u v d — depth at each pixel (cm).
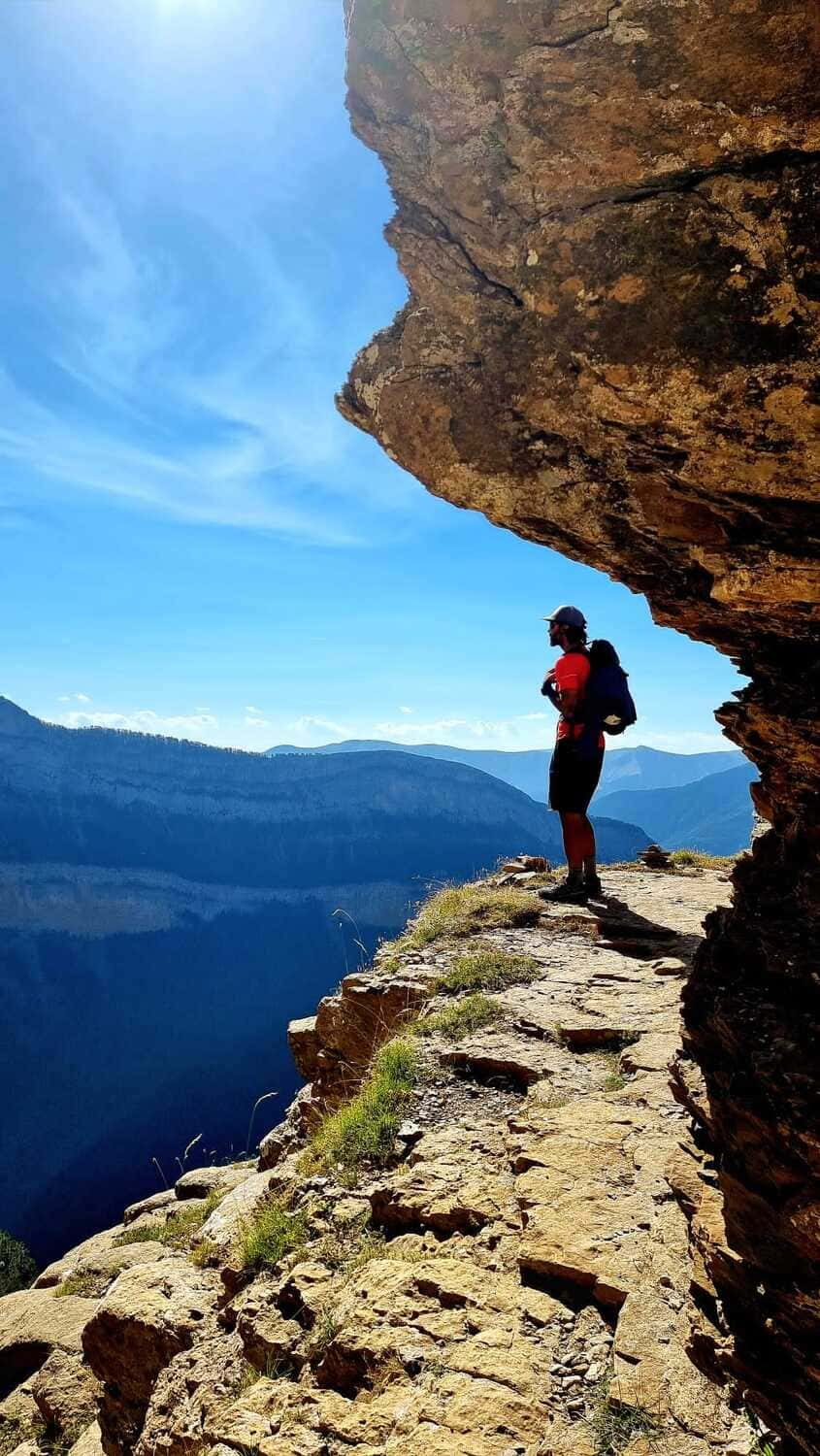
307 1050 1023
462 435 325
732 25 206
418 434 338
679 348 253
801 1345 269
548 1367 370
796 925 323
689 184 238
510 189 264
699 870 1294
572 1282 415
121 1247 1122
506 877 1234
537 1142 530
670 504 302
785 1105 273
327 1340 432
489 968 826
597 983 776
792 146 220
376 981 885
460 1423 345
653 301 252
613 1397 339
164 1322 580
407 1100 639
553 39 230
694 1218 358
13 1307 1065
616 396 273
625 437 287
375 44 264
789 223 227
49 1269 1227
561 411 294
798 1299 269
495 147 260
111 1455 590
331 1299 462
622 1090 581
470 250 287
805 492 263
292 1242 544
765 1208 285
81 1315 986
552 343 281
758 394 247
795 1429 274
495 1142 562
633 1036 654
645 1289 393
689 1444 315
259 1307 495
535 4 227
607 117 235
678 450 279
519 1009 730
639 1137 517
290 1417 388
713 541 304
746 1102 288
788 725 339
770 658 362
